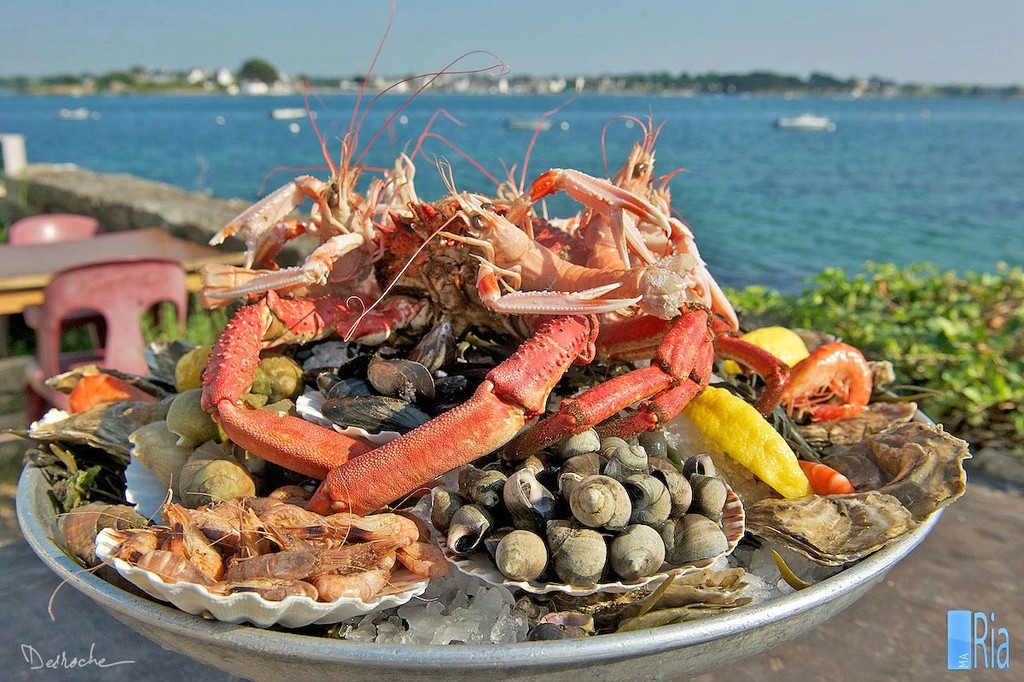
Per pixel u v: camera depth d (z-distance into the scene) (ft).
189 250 3.48
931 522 1.22
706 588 1.09
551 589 1.03
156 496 1.33
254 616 0.94
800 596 0.98
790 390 1.59
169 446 1.34
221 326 3.53
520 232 1.34
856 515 1.21
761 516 1.24
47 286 2.76
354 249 1.43
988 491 1.90
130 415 1.49
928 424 1.49
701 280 1.41
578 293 1.24
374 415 1.26
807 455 1.52
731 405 1.37
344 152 1.42
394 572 1.09
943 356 2.58
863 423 1.60
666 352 1.27
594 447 1.24
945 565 1.50
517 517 1.09
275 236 1.52
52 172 6.43
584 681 0.94
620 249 1.30
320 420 1.34
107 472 1.49
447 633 1.04
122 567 0.96
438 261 1.37
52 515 1.29
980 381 2.52
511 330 1.40
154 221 4.52
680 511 1.14
